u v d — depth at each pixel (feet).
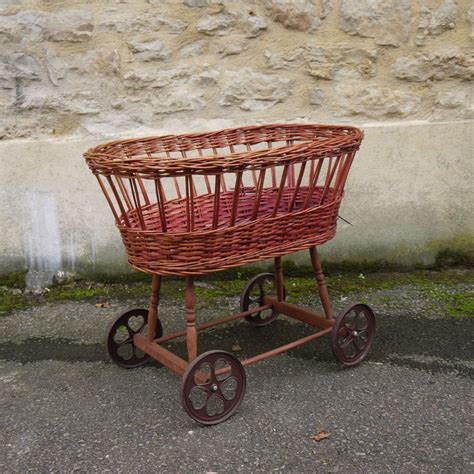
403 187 12.87
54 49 11.92
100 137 12.28
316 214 8.60
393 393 8.58
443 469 6.93
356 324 9.30
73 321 11.37
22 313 11.76
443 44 12.41
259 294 12.11
